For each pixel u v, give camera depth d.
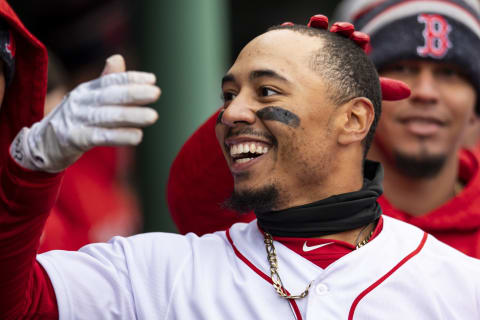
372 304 5.76
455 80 8.30
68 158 5.07
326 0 21.92
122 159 16.81
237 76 6.08
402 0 8.45
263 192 5.88
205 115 11.79
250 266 6.00
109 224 14.88
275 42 6.11
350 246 6.06
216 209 7.33
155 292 5.95
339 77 6.08
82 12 20.75
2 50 6.36
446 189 8.38
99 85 5.09
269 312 5.72
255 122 5.91
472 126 9.14
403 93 6.77
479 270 6.11
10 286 5.28
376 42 8.46
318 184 6.00
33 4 20.59
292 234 6.03
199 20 11.72
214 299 5.85
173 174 7.47
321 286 5.79
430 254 6.16
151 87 4.95
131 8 14.20
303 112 5.88
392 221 6.51
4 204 5.16
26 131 5.26
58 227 11.41
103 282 5.93
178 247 6.26
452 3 8.41
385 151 8.21
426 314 5.78
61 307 5.66
